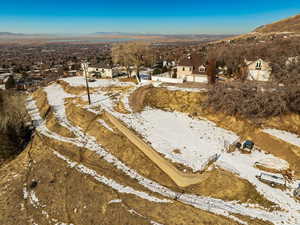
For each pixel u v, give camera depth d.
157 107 40.19
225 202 19.75
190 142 28.59
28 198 23.80
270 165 23.59
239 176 21.83
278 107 30.25
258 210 18.56
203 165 23.84
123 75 68.12
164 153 25.92
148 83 50.88
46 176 26.38
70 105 44.00
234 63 55.75
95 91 50.62
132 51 61.78
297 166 23.28
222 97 34.25
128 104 40.62
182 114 37.12
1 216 22.08
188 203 19.75
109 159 27.36
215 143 28.42
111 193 21.78
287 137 27.36
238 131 31.06
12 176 27.91
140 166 25.59
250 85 33.56
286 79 35.66
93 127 34.59
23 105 47.97
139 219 18.62
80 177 24.75
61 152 30.28
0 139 32.44
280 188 20.61
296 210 18.28
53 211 21.72
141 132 30.70
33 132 37.72
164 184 22.92
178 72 51.97
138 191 21.89
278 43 57.41
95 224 19.47
